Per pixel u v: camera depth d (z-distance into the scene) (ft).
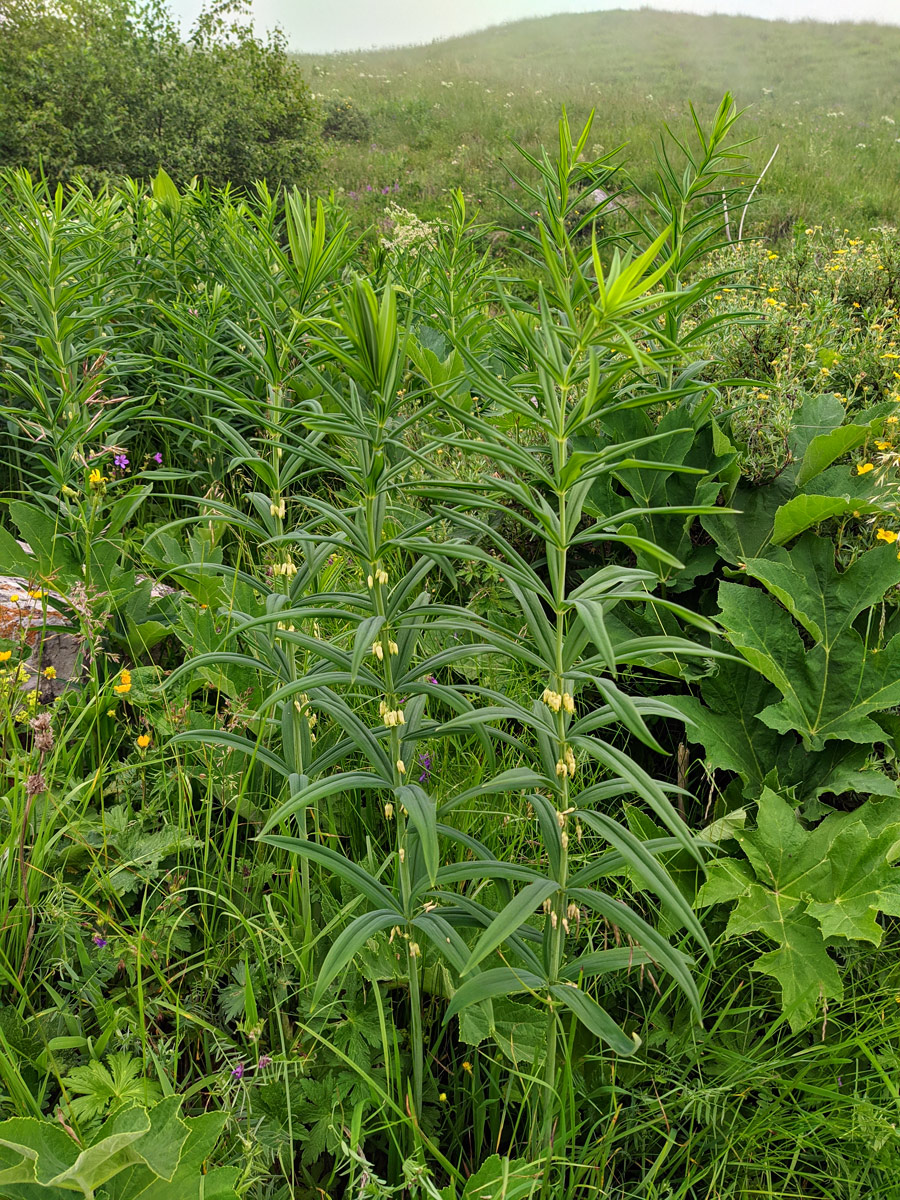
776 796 6.27
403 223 17.01
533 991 4.49
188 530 10.95
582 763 7.27
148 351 12.69
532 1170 4.48
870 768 6.84
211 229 13.00
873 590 7.29
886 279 16.39
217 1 35.01
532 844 6.72
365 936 4.37
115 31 32.27
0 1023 5.06
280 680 5.53
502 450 3.84
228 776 6.77
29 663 7.89
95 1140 4.04
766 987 5.97
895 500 8.11
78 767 7.34
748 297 14.37
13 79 29.89
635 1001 6.07
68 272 9.27
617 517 3.81
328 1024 5.52
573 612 4.44
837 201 35.17
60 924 5.40
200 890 5.66
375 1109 5.18
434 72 89.51
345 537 4.74
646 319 3.82
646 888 5.85
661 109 62.13
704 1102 5.01
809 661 7.25
